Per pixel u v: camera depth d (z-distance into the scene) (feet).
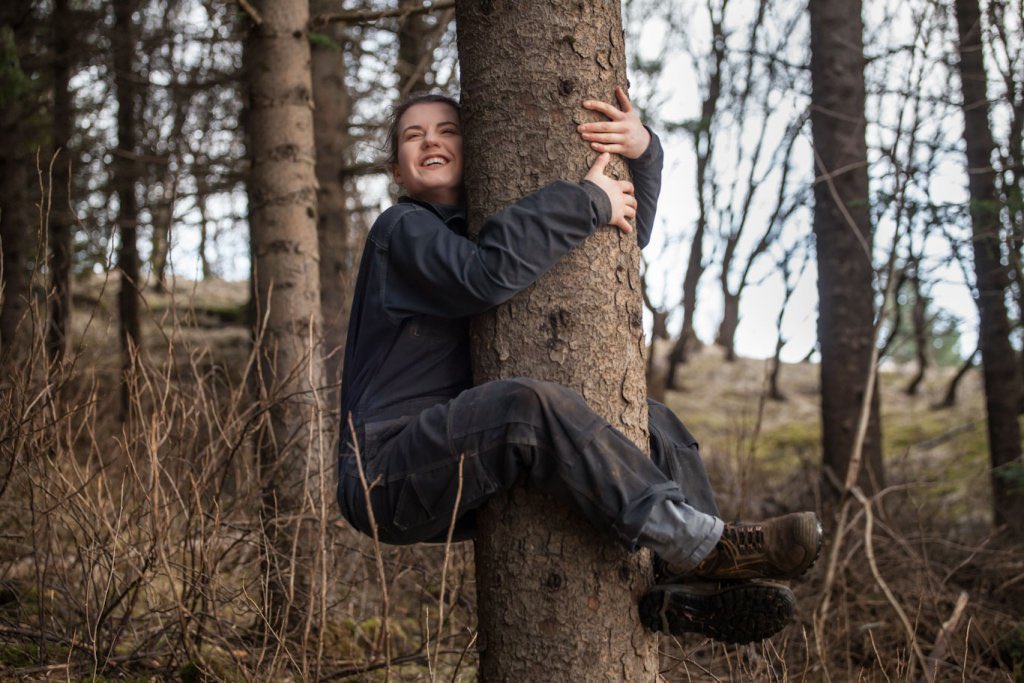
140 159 22.31
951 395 36.32
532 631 7.31
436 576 13.46
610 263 7.68
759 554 7.09
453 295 7.36
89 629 10.09
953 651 12.36
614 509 6.86
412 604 14.90
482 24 7.92
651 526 6.82
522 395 7.00
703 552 6.87
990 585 16.51
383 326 7.84
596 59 7.88
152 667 10.55
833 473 20.20
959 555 17.47
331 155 25.99
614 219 7.62
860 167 20.70
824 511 18.21
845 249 20.57
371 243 7.96
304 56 14.47
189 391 12.19
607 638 7.30
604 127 7.77
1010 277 19.42
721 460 24.22
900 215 15.56
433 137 8.46
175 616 11.08
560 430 6.95
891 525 17.51
